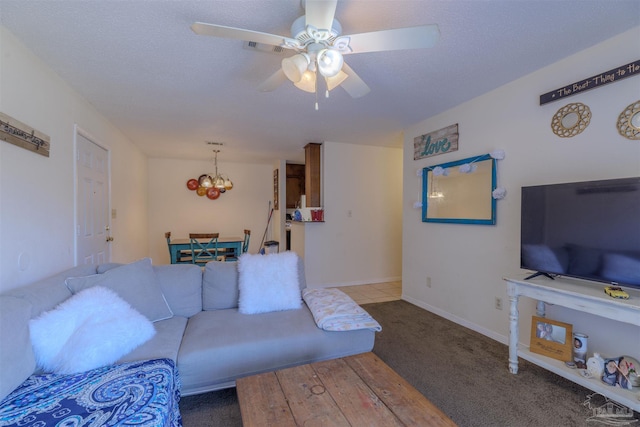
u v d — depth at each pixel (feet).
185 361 5.05
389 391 3.90
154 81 7.54
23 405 3.47
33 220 5.97
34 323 4.30
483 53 6.31
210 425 4.98
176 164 19.76
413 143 11.55
